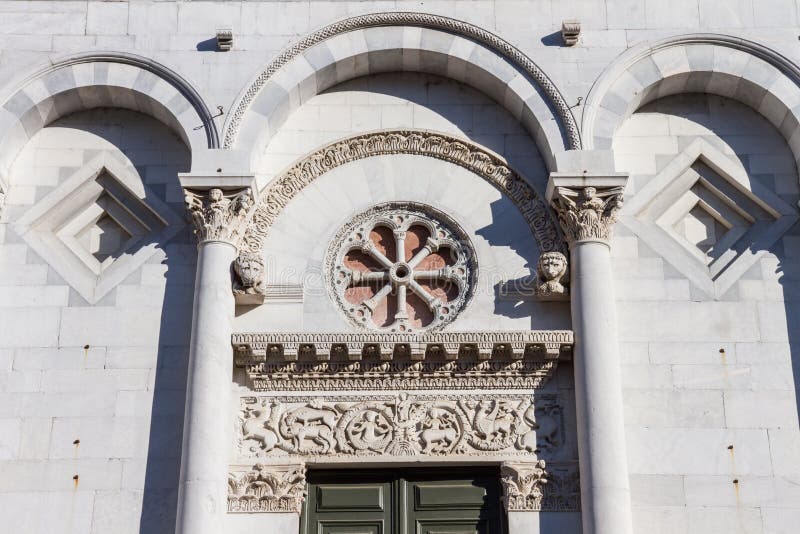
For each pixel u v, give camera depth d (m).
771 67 17.03
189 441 14.94
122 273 16.39
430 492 15.52
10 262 16.42
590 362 15.32
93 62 17.14
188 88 16.89
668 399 15.62
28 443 15.41
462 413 15.59
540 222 16.56
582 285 15.77
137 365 15.86
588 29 17.27
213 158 16.41
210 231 16.05
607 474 14.73
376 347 15.59
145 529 15.04
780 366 15.80
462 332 15.61
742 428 15.46
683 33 17.14
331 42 17.22
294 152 17.11
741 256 16.47
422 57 17.27
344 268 16.52
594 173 16.17
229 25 17.33
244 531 15.06
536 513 15.11
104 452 15.41
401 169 17.02
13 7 17.42
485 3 17.42
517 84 16.94
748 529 14.97
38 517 15.06
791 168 17.00
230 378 15.59
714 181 17.08
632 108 17.12
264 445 15.44
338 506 15.46
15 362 15.82
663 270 16.34
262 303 16.17
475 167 16.95
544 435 15.48
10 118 16.78
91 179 17.08
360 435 15.47
